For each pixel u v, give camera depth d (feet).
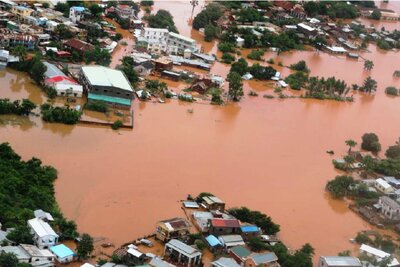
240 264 189.78
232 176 252.42
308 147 298.15
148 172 241.96
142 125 285.23
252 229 209.97
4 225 180.65
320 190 255.09
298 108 352.90
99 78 307.17
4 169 210.18
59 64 337.11
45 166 227.20
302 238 215.72
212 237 201.16
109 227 200.75
